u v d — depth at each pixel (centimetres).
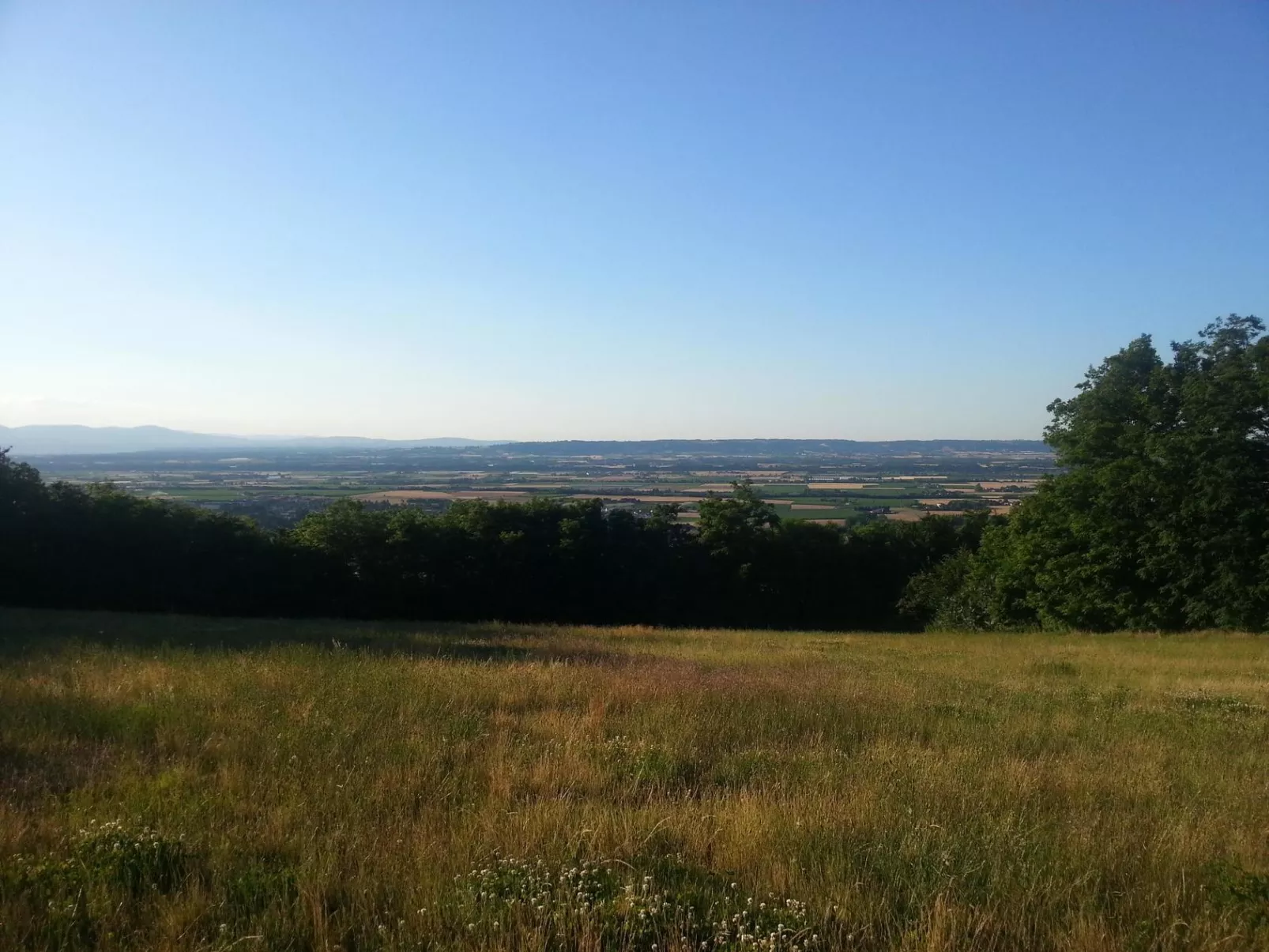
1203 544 2802
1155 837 527
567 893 403
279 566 3900
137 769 609
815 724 892
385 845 471
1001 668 1670
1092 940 379
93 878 411
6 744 662
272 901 394
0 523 3359
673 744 748
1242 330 3136
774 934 368
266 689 936
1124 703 1152
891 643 2380
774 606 4734
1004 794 620
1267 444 2827
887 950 376
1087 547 3158
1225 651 2127
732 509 4734
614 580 4438
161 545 3650
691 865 463
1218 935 392
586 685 1059
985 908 413
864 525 5122
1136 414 3228
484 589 4181
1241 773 732
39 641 1495
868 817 537
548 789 599
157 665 1083
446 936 372
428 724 789
